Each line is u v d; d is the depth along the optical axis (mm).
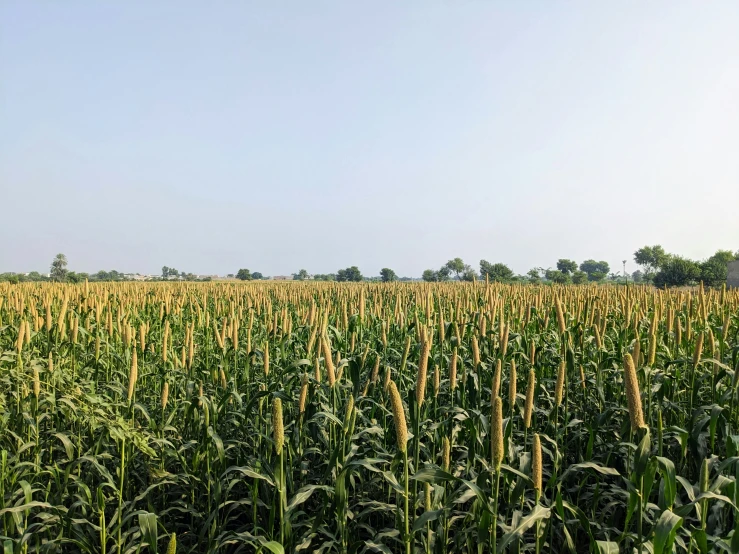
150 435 6609
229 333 9930
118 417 6070
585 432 7262
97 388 8688
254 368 9516
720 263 70562
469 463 5398
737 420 6418
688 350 8539
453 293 22531
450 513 5816
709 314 11812
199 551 6223
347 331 9875
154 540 4734
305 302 21547
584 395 7883
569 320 10430
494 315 9742
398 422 4391
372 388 6918
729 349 8359
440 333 7660
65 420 7504
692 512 5902
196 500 6723
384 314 12133
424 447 6199
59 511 5441
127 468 6500
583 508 6797
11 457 6191
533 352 7336
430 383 6840
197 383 8461
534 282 48312
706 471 4070
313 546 5902
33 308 13203
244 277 123250
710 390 8164
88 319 11531
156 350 10234
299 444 6078
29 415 6863
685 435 5109
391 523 6398
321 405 6270
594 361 8719
